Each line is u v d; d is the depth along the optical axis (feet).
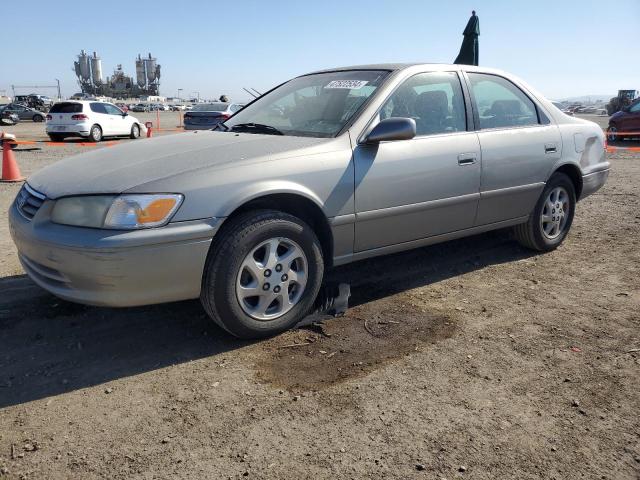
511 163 14.33
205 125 58.44
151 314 11.89
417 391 8.98
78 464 7.22
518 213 15.12
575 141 16.19
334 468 7.17
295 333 11.07
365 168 11.49
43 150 49.37
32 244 9.84
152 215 9.21
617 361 10.01
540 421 8.21
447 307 12.44
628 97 137.69
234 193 9.85
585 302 12.78
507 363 9.91
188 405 8.57
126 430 7.94
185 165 9.99
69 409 8.45
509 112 14.94
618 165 38.37
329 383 9.21
